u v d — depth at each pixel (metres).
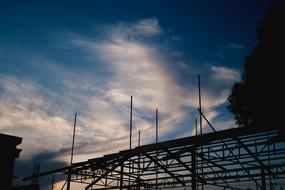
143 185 27.84
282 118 16.30
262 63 24.77
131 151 23.50
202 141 19.22
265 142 17.61
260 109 25.17
